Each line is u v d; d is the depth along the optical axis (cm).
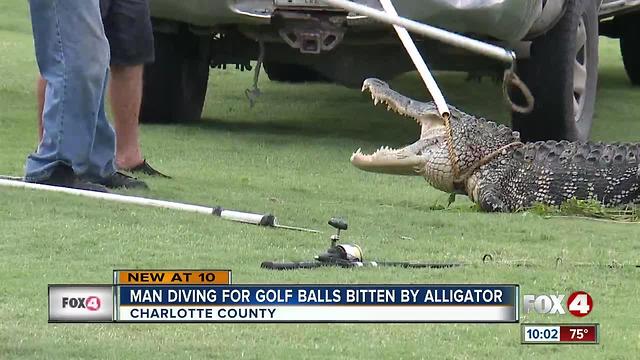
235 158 2575
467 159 2180
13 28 4472
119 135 2281
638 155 2219
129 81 2267
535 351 1372
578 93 2891
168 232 1789
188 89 3027
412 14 2620
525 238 1894
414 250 1777
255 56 2925
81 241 1722
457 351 1363
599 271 1688
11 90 3331
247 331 1411
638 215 2156
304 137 2920
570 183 2205
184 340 1372
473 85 3822
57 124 1995
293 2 2686
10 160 2377
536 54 2769
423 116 2212
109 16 2245
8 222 1802
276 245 1755
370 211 2031
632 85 3944
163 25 2858
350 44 2758
